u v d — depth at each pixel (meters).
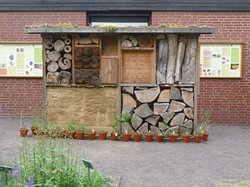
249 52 5.04
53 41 4.02
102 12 5.13
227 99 5.09
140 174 2.76
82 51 4.01
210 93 5.08
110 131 4.05
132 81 4.05
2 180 1.96
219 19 5.04
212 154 3.38
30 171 2.13
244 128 4.80
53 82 4.07
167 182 2.59
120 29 3.87
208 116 4.88
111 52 4.04
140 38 4.00
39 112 5.16
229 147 3.66
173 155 3.32
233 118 5.11
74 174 2.21
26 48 5.15
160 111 4.02
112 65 4.02
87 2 5.09
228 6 5.01
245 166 3.01
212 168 2.94
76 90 4.07
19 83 5.21
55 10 5.11
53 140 3.07
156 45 4.00
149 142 3.84
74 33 3.95
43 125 4.06
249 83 5.06
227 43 5.01
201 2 5.03
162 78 4.01
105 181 2.50
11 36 5.17
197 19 5.05
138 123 4.03
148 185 2.52
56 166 2.21
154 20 5.08
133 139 3.95
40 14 5.13
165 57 4.00
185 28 3.85
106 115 4.06
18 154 3.22
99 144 3.72
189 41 3.99
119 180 2.59
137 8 5.07
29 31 3.92
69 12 5.11
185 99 4.01
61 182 2.12
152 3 5.05
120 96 4.03
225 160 3.18
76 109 4.07
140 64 4.04
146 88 4.02
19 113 5.23
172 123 4.02
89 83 4.03
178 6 5.05
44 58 4.05
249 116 5.10
